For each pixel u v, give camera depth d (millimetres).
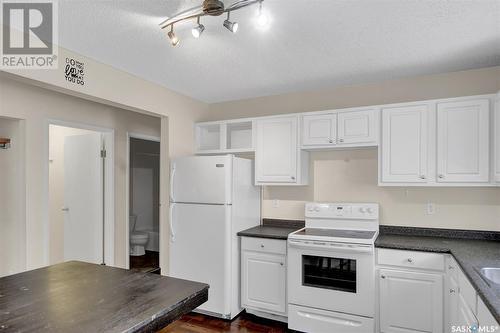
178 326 2951
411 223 3016
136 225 5984
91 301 1331
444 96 2928
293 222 3533
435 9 1854
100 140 4078
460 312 2047
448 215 2881
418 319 2434
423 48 2402
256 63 2730
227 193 3053
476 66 2762
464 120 2570
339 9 1855
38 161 3320
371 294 2521
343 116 3027
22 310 1237
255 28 2092
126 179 4359
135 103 3021
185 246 3229
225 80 3193
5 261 3314
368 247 2516
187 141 3729
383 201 3135
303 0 1757
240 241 3205
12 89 3119
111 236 4082
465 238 2803
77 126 3715
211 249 3102
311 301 2729
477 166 2521
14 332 1062
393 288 2510
